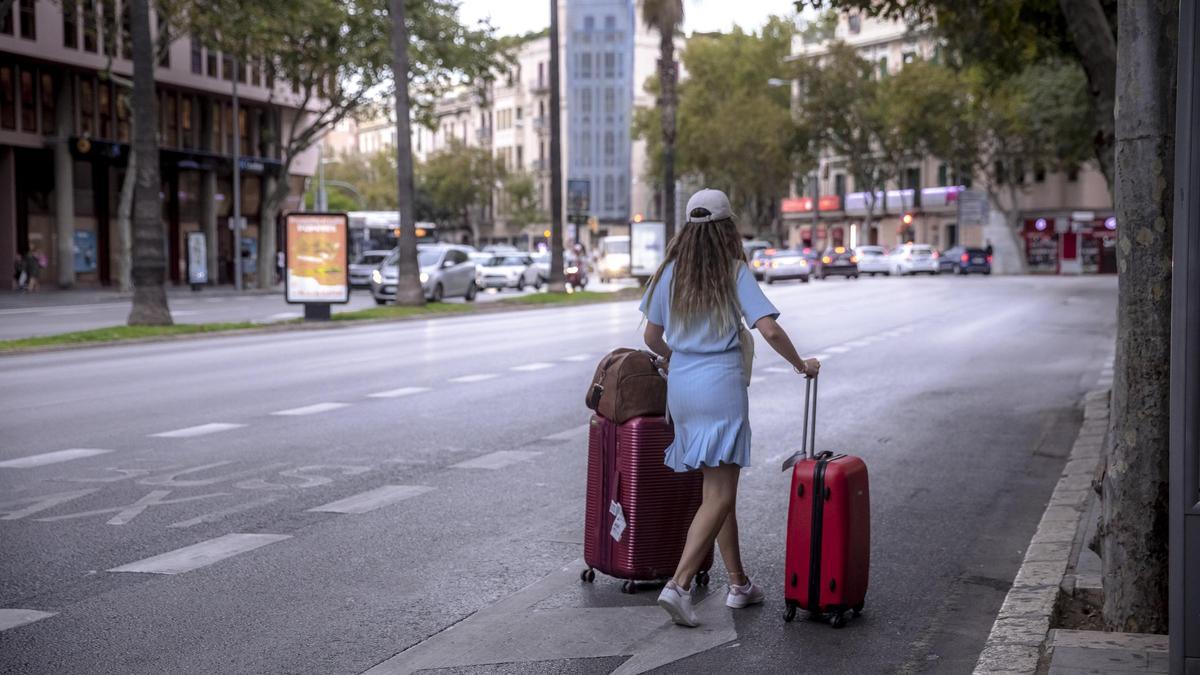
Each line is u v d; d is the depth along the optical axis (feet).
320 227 98.78
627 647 17.81
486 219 411.75
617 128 354.54
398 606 19.72
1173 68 16.42
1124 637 17.10
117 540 23.93
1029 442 37.83
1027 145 232.73
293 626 18.63
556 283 142.51
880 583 21.67
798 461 19.01
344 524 25.43
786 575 19.08
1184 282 13.91
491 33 164.76
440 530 24.98
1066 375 57.00
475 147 374.22
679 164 289.12
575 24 354.33
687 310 18.40
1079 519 25.53
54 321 101.04
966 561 23.36
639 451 19.85
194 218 200.95
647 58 367.86
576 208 178.81
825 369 59.00
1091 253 253.85
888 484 31.01
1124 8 16.60
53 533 24.49
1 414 42.16
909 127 237.66
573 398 47.06
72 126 174.70
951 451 36.06
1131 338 17.12
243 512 26.45
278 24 144.97
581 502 27.78
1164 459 17.16
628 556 20.06
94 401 45.96
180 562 22.30
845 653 17.75
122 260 153.79
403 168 114.42
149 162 86.48
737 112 265.54
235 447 35.14
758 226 327.26
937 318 99.60
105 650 17.44
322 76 169.37
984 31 63.98
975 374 57.21
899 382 53.83
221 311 119.03
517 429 38.91
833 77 249.96
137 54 85.97
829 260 221.87
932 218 287.89
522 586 20.92
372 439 36.73
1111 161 42.57
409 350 70.38
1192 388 13.89
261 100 207.82
